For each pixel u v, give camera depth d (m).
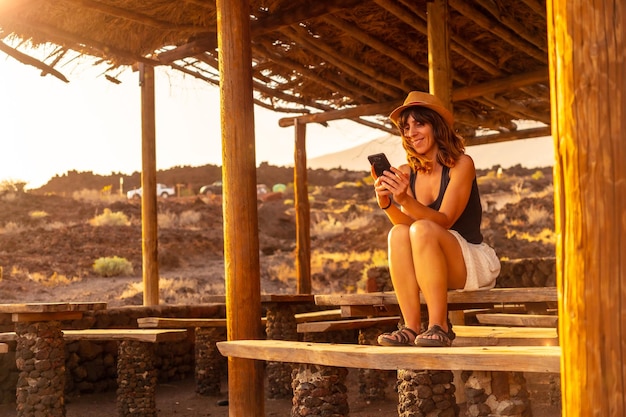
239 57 5.52
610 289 1.81
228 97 5.51
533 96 11.01
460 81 9.95
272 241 27.98
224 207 5.51
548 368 2.95
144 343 7.43
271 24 7.73
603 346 1.81
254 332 5.38
